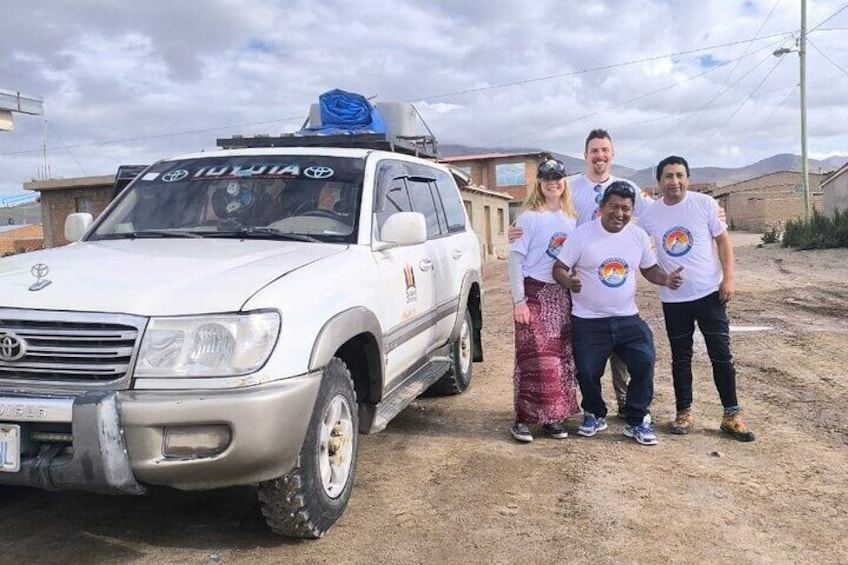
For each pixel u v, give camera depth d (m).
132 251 4.04
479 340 7.37
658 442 5.37
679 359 5.58
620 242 5.23
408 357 5.05
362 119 7.98
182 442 3.13
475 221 31.39
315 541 3.76
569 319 5.46
